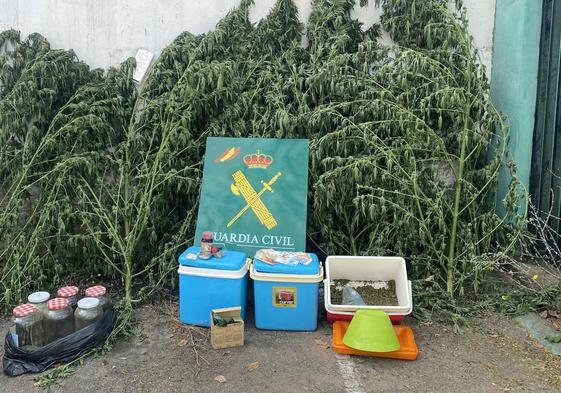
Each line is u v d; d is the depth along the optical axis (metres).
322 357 3.01
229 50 4.31
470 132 3.81
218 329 3.07
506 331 3.31
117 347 3.12
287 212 3.69
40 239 3.76
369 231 3.96
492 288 3.87
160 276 3.82
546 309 3.54
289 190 3.71
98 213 3.82
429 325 3.40
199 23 4.48
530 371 2.86
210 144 3.88
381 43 4.34
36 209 3.89
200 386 2.72
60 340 2.92
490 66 4.54
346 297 3.37
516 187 4.02
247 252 3.66
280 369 2.88
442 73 3.88
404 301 3.27
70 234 3.87
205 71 3.90
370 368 2.90
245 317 3.50
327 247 3.90
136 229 3.78
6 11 4.46
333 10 4.20
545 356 3.01
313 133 3.94
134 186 4.02
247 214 3.71
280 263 3.27
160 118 4.05
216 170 3.82
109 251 4.02
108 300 3.29
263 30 4.31
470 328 3.34
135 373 2.84
